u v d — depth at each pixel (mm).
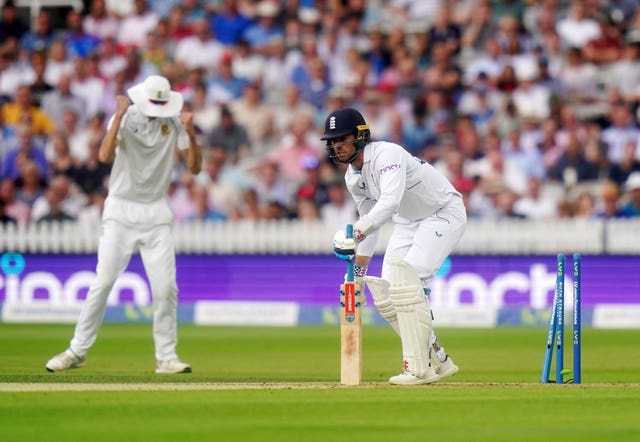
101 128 62000
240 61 65688
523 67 63219
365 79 63656
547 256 52938
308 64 64688
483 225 53562
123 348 39844
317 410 20734
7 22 68562
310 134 61500
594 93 62750
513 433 18078
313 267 55125
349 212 57781
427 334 25422
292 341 43438
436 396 22938
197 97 63781
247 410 20719
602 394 23453
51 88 65625
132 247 29656
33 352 38062
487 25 64750
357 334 25203
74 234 56625
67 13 70938
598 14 64875
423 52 64250
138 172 29484
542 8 65188
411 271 25156
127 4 69750
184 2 68500
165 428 18562
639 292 52688
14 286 56781
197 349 39875
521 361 34844
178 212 59531
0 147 62938
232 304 53938
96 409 20766
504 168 58812
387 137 61250
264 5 67812
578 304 26031
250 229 55781
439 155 59281
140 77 65375
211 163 60156
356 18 66250
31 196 60562
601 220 52969
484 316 51969
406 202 25953
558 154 59125
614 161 59219
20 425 18875
